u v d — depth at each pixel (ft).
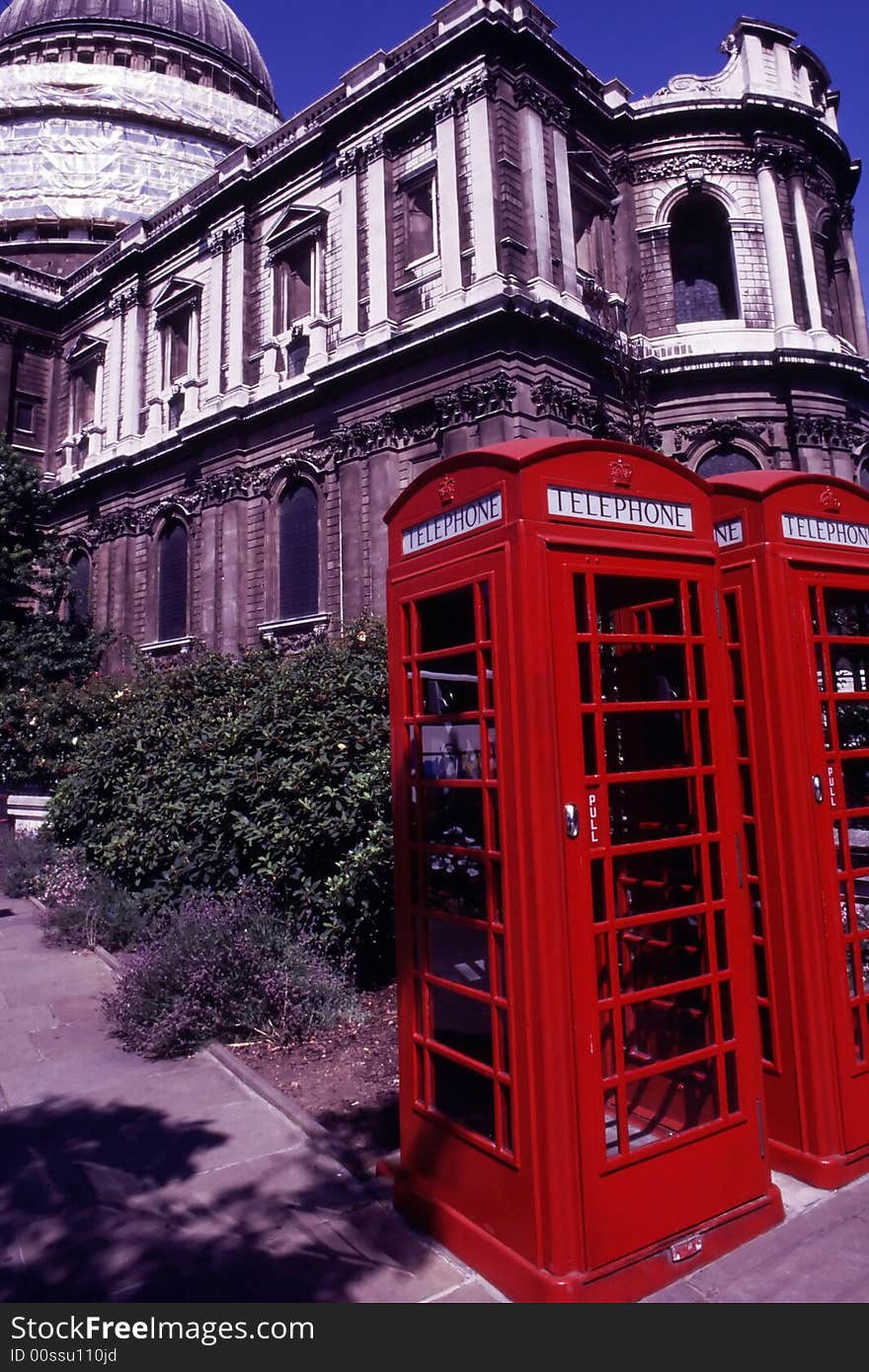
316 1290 11.84
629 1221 11.54
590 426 77.41
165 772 32.76
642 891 15.92
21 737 61.82
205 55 181.57
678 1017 14.78
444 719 13.62
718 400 84.53
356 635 36.60
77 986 27.35
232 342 95.86
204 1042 21.65
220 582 94.53
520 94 76.23
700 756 13.30
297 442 89.20
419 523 14.57
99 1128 17.19
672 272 89.66
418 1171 13.82
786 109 88.79
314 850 26.68
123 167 154.92
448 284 75.15
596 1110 11.50
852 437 86.63
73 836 43.80
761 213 89.30
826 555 16.58
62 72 161.79
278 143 95.96
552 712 11.82
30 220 149.28
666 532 13.60
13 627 95.61
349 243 84.99
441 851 13.64
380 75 82.23
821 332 86.28
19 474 101.35
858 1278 11.77
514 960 11.77
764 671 15.76
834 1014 15.05
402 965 14.48
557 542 12.21
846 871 15.90
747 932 13.52
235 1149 16.22
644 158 90.27
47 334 127.03
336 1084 19.20
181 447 98.94
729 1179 12.74
